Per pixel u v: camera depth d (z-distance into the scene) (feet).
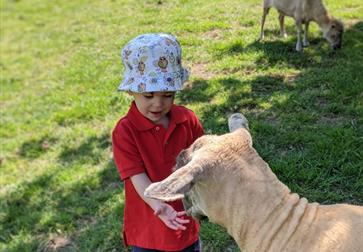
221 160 8.52
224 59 27.30
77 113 26.40
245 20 32.63
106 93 27.63
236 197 8.46
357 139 17.71
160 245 11.10
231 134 9.02
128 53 10.21
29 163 23.49
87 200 19.35
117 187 19.72
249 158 8.73
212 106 22.48
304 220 8.41
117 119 24.91
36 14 50.52
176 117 10.82
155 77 9.95
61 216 18.75
